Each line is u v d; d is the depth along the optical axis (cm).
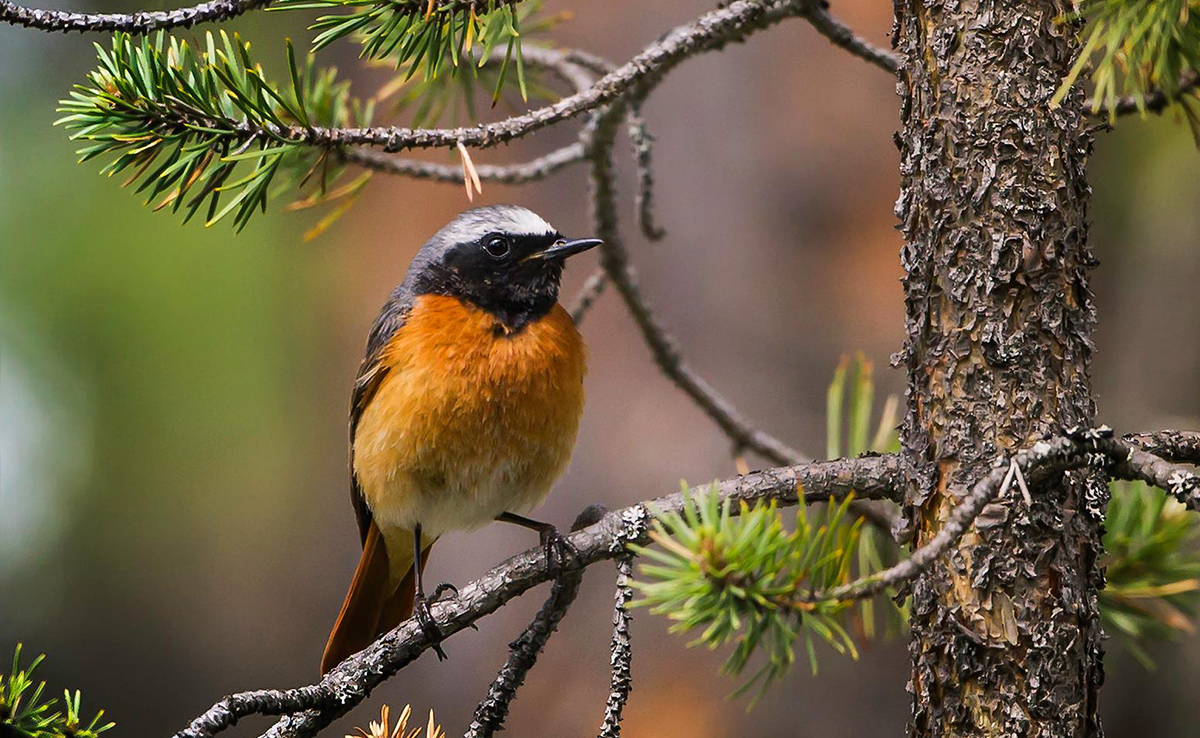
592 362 1362
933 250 555
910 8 566
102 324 1568
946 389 550
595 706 1312
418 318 880
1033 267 538
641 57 675
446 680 1434
